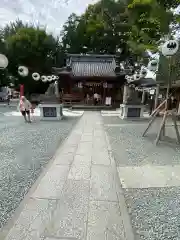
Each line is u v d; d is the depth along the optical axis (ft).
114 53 95.40
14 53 72.33
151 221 7.99
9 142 20.13
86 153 16.47
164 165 14.15
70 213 8.33
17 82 82.64
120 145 19.17
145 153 16.84
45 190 10.25
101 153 16.48
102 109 58.18
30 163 14.34
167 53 18.88
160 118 38.19
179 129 27.66
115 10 80.59
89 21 87.35
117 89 68.39
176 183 11.39
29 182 11.29
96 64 73.05
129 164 14.26
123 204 9.05
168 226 7.71
